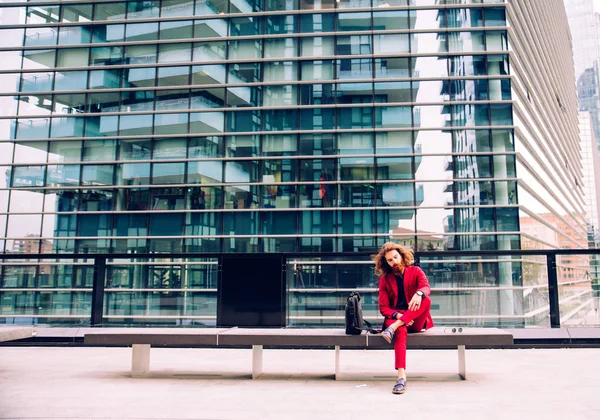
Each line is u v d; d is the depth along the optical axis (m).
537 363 8.27
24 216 16.14
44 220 16.06
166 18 16.53
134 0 16.83
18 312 12.89
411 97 15.47
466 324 12.03
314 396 5.78
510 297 12.05
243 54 16.20
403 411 5.00
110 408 5.23
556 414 4.84
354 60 15.86
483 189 14.85
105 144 16.23
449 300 12.20
